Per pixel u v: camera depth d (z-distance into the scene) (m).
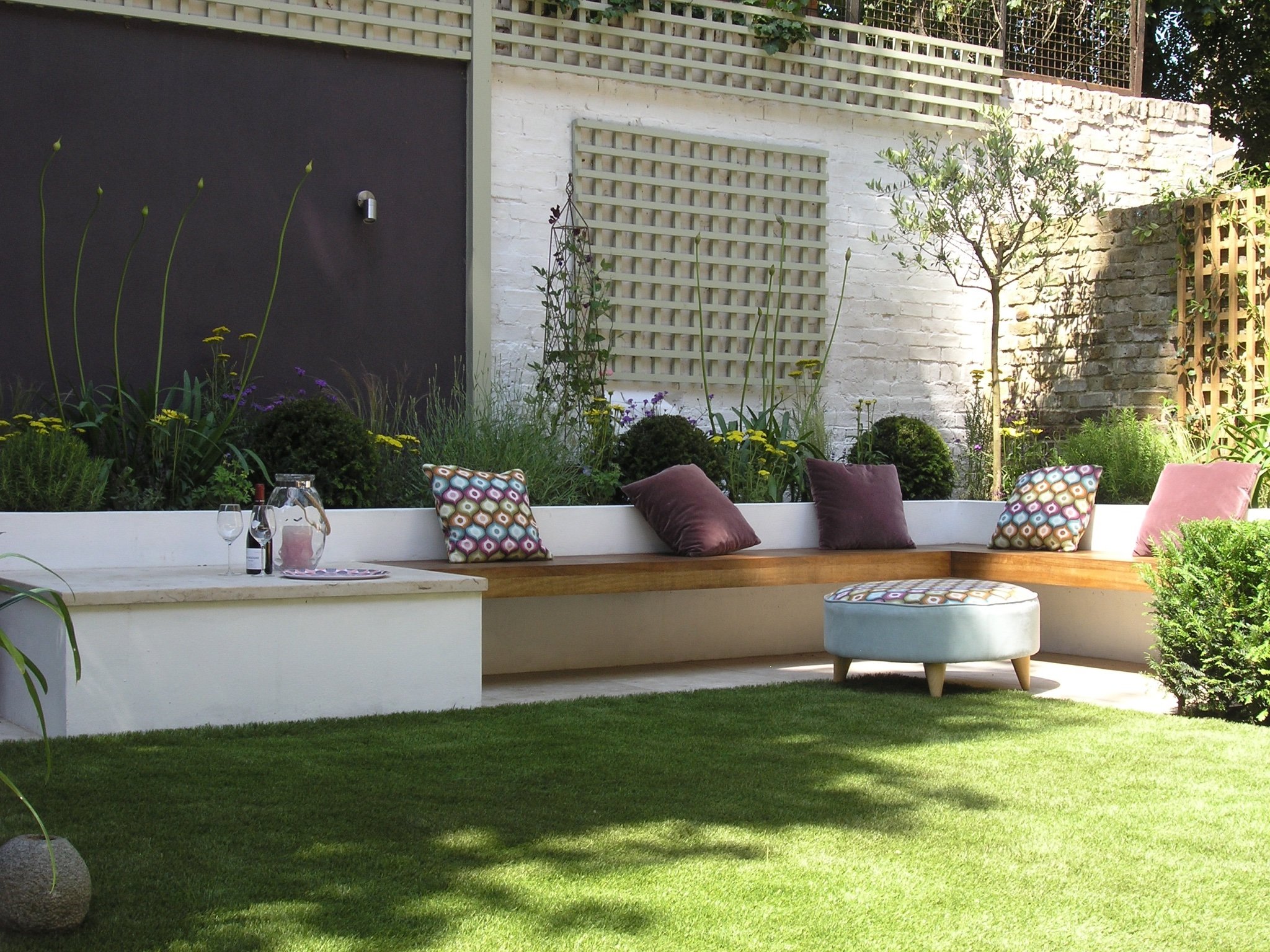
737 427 7.12
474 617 4.52
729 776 3.43
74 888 2.21
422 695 4.41
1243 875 2.63
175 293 6.19
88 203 6.02
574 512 5.77
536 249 7.13
